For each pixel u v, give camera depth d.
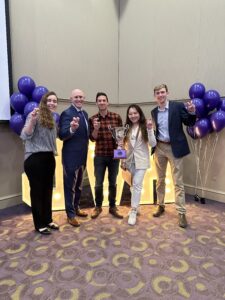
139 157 2.67
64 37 3.54
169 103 2.58
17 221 2.72
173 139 2.54
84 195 3.62
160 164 2.75
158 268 1.84
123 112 4.36
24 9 3.10
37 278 1.74
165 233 2.41
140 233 2.42
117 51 4.30
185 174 3.68
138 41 4.01
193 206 3.16
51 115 2.29
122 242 2.24
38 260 1.96
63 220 2.73
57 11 3.44
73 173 2.51
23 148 3.27
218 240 2.27
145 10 3.86
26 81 2.81
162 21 3.67
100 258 1.98
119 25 4.25
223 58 3.13
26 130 2.15
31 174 2.28
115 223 2.65
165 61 3.70
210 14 3.19
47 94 2.28
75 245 2.19
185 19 3.43
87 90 3.93
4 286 1.66
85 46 3.82
